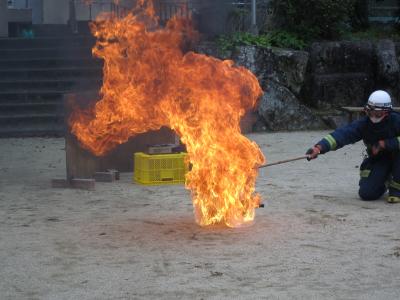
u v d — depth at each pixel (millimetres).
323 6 21906
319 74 21672
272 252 7879
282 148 16875
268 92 20859
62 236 8703
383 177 10641
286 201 10695
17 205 10602
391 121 10500
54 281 6969
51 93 21375
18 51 23016
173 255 7805
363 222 9266
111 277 7062
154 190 11703
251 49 20922
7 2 26656
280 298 6402
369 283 6805
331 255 7746
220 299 6379
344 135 10484
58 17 26172
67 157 12188
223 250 7984
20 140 18891
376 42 22047
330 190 11578
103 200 10930
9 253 7969
